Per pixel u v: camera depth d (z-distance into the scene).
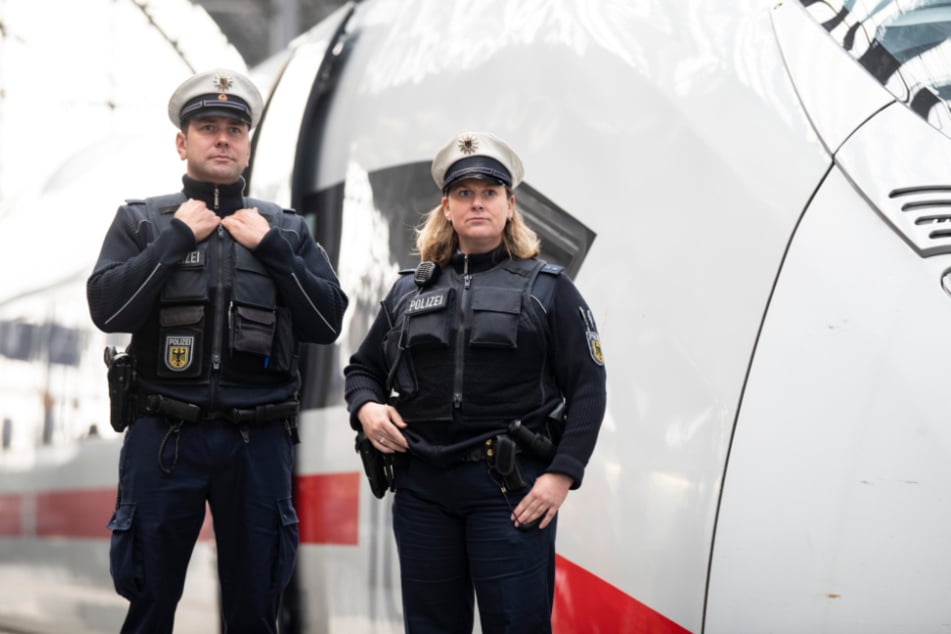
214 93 4.99
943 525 4.40
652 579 5.02
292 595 6.96
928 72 5.16
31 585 10.06
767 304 4.86
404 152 6.62
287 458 5.10
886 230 4.73
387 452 4.77
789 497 4.65
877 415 4.54
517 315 4.61
